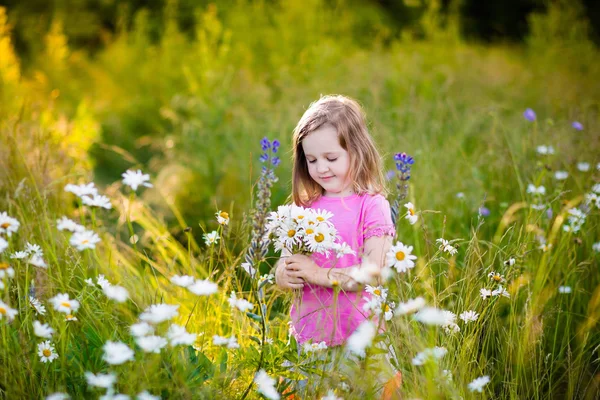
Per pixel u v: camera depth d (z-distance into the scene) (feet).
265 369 6.56
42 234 8.74
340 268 7.12
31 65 31.78
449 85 20.49
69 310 6.31
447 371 6.56
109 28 41.88
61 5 40.29
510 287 8.25
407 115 17.02
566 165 11.43
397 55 25.61
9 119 13.70
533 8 43.60
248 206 13.52
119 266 8.91
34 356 6.33
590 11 38.81
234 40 27.58
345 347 6.64
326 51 24.44
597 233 10.47
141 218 11.53
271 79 24.61
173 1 35.50
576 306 9.47
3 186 10.82
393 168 13.42
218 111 19.12
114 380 5.75
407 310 5.74
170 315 5.80
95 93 28.37
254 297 7.86
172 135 20.35
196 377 6.25
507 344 7.95
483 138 14.78
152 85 27.45
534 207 10.01
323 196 7.93
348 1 39.75
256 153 16.24
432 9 31.24
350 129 7.61
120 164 20.93
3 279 6.52
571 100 18.42
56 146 13.00
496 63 26.05
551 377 8.30
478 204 11.96
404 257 6.35
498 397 7.61
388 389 6.63
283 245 6.95
